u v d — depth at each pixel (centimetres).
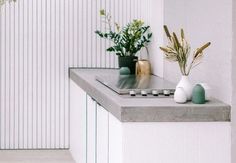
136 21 546
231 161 340
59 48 593
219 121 338
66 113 598
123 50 586
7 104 593
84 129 493
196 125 337
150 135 333
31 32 590
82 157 505
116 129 348
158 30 500
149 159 334
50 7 591
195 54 362
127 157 333
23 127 596
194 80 409
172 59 363
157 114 333
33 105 596
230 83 342
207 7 380
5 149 597
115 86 406
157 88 397
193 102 348
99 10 593
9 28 588
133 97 372
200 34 394
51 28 592
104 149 394
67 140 600
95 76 492
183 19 432
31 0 589
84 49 595
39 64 593
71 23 593
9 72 591
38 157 564
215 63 367
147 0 549
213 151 339
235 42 343
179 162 337
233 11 343
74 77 551
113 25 594
